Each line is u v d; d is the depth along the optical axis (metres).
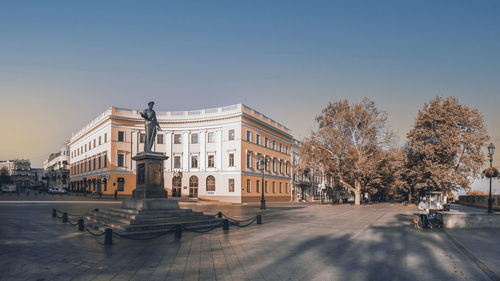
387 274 9.77
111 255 12.05
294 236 17.03
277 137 70.81
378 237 16.78
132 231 16.47
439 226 20.33
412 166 50.91
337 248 13.72
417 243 15.02
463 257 12.07
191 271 10.01
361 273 9.85
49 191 67.12
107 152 58.22
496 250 13.14
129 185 58.00
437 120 47.66
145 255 12.15
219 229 19.58
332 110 54.28
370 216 29.88
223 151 58.00
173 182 59.78
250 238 16.30
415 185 51.75
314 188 89.50
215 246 14.05
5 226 18.86
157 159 20.80
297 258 11.80
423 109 49.66
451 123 46.41
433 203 31.98
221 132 58.47
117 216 19.42
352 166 52.94
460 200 53.97
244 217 28.41
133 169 58.81
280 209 40.25
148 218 18.03
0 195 55.47
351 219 26.78
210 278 9.28
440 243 15.03
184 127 60.69
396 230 19.58
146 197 20.08
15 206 32.31
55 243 14.16
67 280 8.99
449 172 44.97
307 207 45.50
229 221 22.41
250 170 58.78
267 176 64.94
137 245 14.06
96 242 14.52
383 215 31.08
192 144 60.38
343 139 52.03
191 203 49.16
